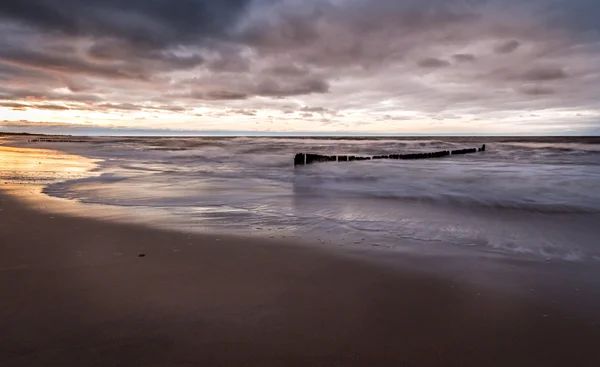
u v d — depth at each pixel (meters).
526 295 3.66
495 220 7.16
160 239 5.48
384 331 2.95
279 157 29.06
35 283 3.78
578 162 25.41
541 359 2.61
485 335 2.91
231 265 4.39
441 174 16.81
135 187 11.45
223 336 2.83
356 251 5.02
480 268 4.42
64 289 3.63
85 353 2.59
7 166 17.77
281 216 7.30
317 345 2.73
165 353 2.60
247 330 2.92
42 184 11.68
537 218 7.41
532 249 5.22
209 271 4.18
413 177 15.58
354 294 3.63
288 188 11.84
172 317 3.11
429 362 2.56
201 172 17.20
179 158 27.61
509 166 21.77
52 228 6.06
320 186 12.43
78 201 8.75
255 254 4.83
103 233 5.79
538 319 3.18
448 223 6.87
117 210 7.70
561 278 4.12
